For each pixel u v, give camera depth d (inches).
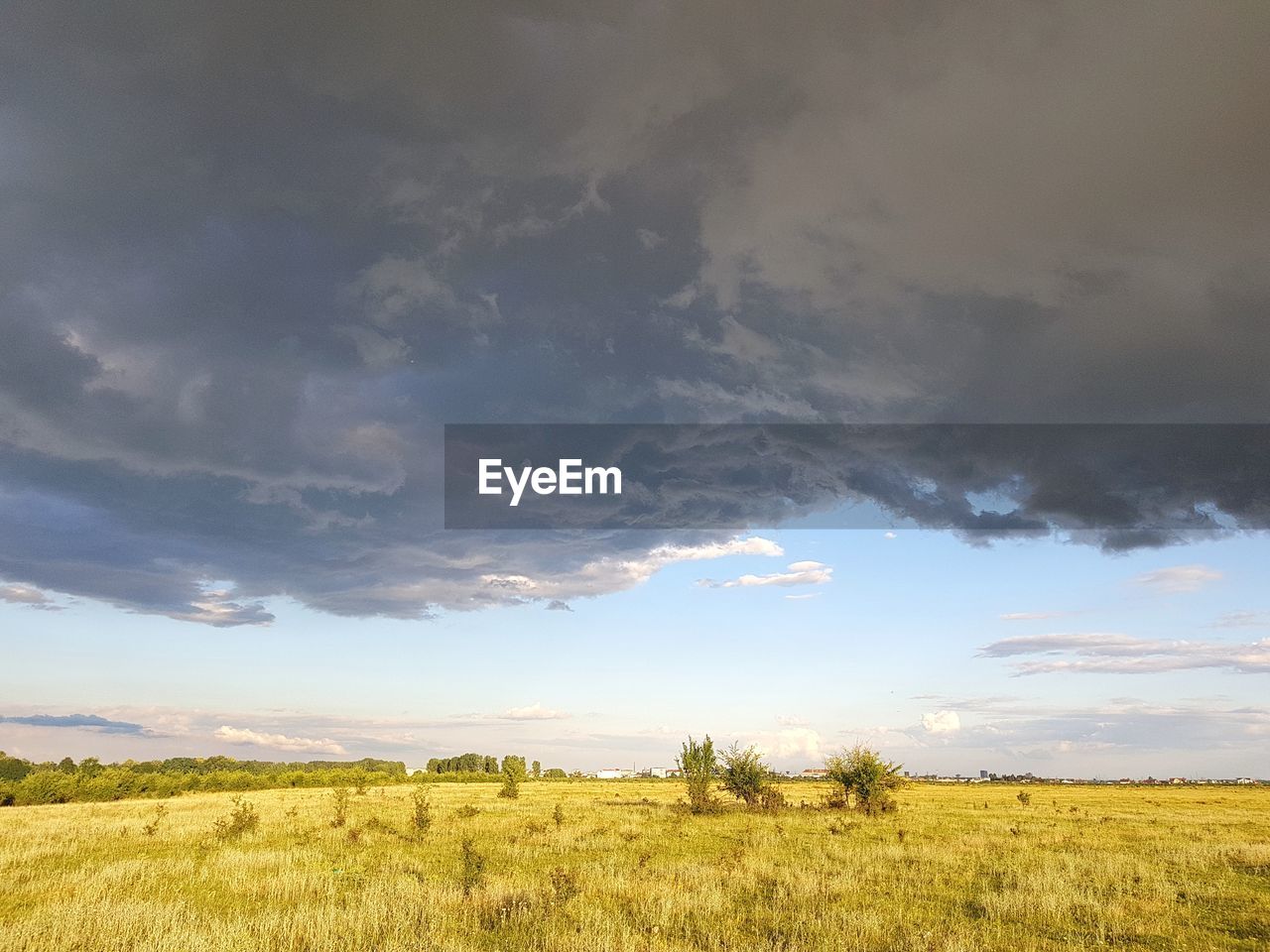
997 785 6186.0
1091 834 1242.6
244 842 1067.9
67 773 2950.3
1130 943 480.1
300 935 482.6
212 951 437.7
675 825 1327.5
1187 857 879.7
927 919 543.5
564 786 4170.8
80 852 975.0
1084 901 594.2
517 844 1018.7
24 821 1519.4
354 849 983.6
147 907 540.1
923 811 1894.7
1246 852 908.6
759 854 893.2
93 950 454.0
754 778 1737.2
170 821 1508.4
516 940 481.1
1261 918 543.8
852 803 1875.0
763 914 550.6
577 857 894.4
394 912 530.0
